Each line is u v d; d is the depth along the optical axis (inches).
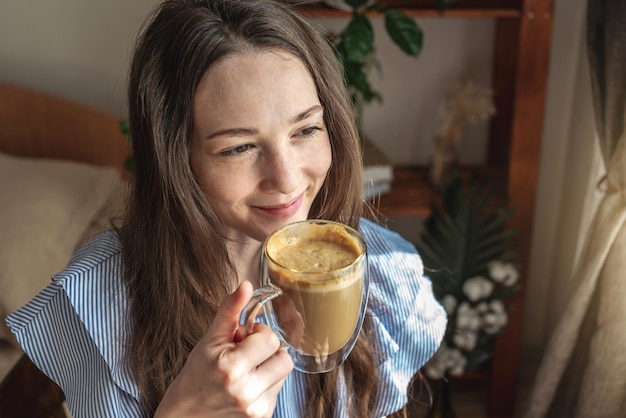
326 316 32.2
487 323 78.6
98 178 77.0
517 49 76.7
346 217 43.1
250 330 32.2
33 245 69.7
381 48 83.2
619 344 63.9
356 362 45.1
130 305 40.7
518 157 74.9
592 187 75.1
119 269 41.4
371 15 69.6
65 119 84.0
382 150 88.5
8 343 69.2
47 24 83.0
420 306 48.7
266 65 34.3
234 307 30.8
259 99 34.0
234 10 35.4
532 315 94.3
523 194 76.6
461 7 70.4
